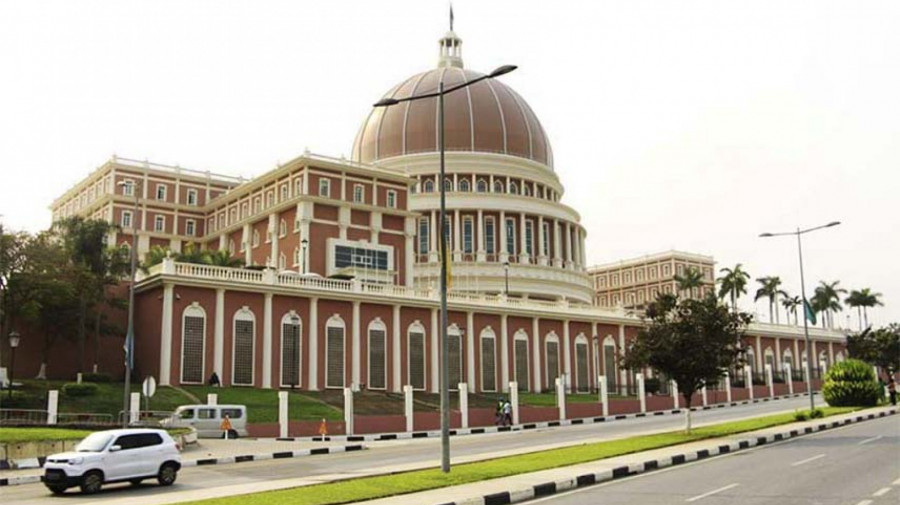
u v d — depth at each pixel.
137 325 68.06
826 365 114.69
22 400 52.00
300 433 53.34
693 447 33.38
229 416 50.19
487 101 122.94
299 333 69.06
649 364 43.03
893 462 26.47
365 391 69.69
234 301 66.38
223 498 20.98
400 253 93.19
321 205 87.44
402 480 24.05
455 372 78.25
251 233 95.38
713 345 42.09
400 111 122.12
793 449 32.84
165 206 105.06
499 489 22.11
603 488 23.16
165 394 57.78
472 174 118.00
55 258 64.06
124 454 26.94
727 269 131.00
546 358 85.94
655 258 168.38
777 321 141.00
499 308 82.06
